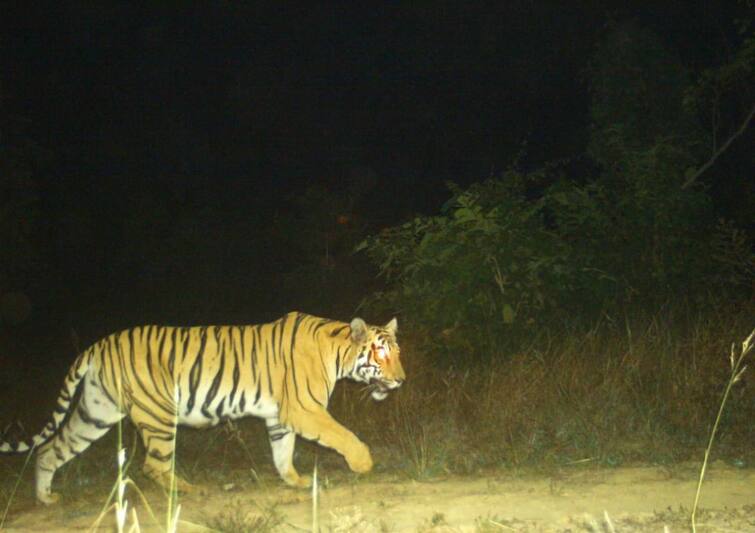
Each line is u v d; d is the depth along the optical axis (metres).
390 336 8.23
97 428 8.05
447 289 10.59
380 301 11.88
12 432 10.78
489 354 10.34
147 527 6.61
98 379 8.00
